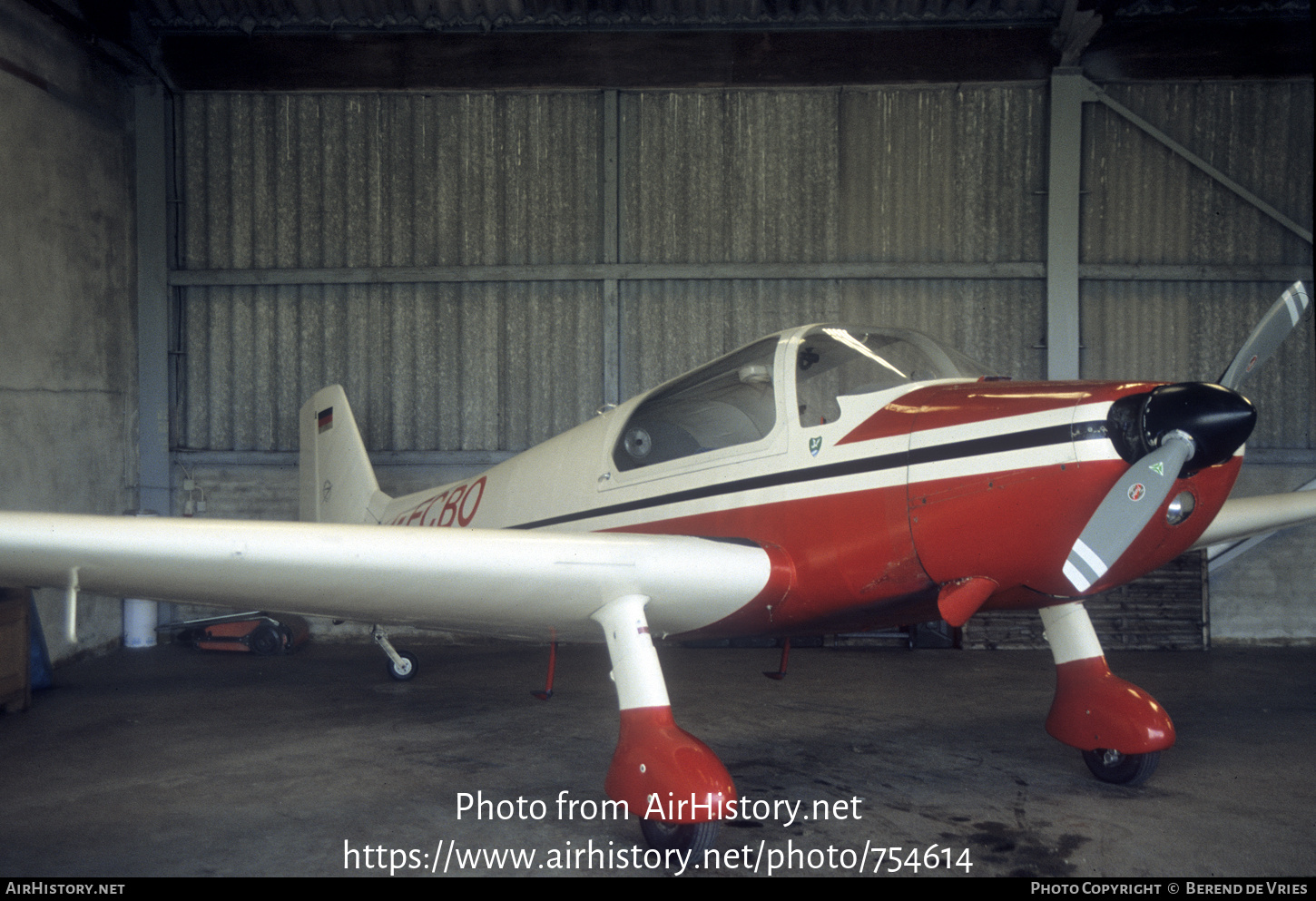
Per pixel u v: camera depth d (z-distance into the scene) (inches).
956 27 219.6
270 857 93.3
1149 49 221.5
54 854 93.8
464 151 229.8
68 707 160.4
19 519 83.7
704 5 219.0
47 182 195.5
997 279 226.8
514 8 219.9
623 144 227.8
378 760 127.0
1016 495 91.2
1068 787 114.0
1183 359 226.4
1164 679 181.5
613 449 130.0
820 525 104.2
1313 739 136.5
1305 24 219.6
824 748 131.9
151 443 231.0
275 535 87.0
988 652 211.6
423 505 172.1
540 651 217.0
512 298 231.0
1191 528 91.7
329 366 232.4
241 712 156.0
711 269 226.2
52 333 196.7
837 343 112.7
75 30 199.8
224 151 231.8
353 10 221.8
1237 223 225.8
